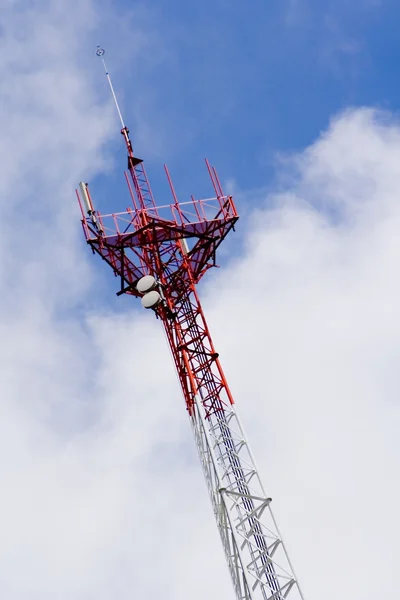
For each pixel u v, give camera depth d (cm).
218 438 6662
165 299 7312
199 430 6800
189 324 7225
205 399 6894
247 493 6388
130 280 7388
